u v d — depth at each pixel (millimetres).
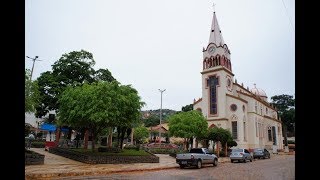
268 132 65500
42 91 34688
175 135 40062
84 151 27109
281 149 69625
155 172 19344
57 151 30625
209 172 19688
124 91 25203
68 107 24734
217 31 59969
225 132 41688
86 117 22781
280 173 19344
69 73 36688
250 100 57375
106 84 23359
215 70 56844
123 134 32875
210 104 56469
